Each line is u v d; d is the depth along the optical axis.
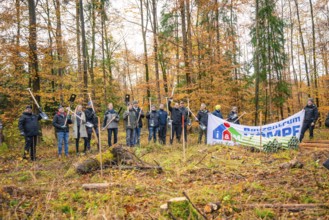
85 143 11.41
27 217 4.34
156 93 18.33
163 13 19.56
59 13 16.55
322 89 21.03
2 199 4.80
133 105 12.26
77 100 16.11
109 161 7.59
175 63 16.67
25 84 14.20
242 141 11.10
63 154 10.97
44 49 12.95
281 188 5.38
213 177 6.44
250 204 4.56
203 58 16.91
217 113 13.19
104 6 21.61
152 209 4.49
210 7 17.25
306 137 13.91
